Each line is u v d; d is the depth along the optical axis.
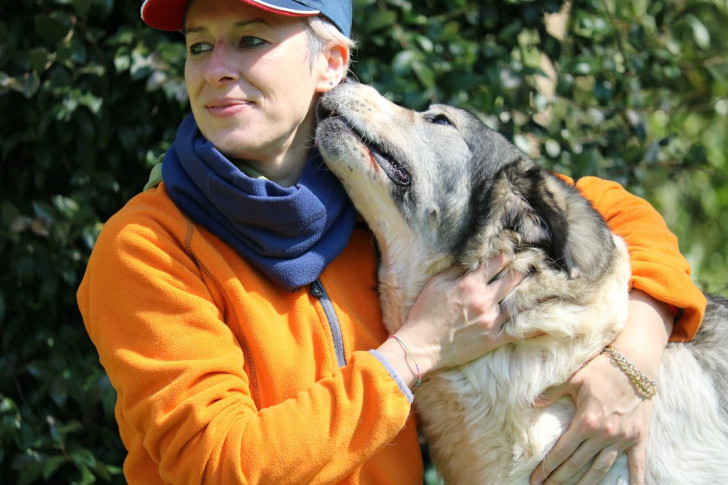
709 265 6.67
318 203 2.43
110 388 3.67
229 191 2.31
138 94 3.79
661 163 4.81
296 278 2.38
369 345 2.54
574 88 4.53
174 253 2.32
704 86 5.39
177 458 2.14
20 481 3.55
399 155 2.75
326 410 2.16
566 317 2.60
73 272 3.70
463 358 2.59
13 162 3.83
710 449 2.76
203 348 2.20
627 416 2.55
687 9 5.20
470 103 4.02
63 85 3.63
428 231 2.77
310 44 2.54
